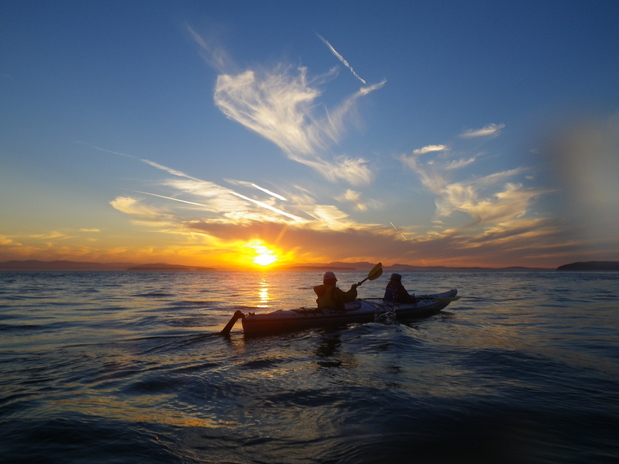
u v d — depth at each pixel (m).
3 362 5.10
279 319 7.66
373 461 2.35
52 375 4.46
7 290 22.94
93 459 2.38
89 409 3.30
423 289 26.33
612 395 3.60
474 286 29.58
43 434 2.74
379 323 8.59
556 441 2.63
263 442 2.63
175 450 2.51
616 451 2.49
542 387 3.84
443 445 2.56
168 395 3.70
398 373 4.39
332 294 8.59
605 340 6.46
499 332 7.36
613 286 28.28
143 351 5.85
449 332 7.34
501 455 2.43
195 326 8.49
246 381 4.14
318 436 2.71
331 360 5.13
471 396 3.54
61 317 9.95
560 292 20.83
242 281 48.88
